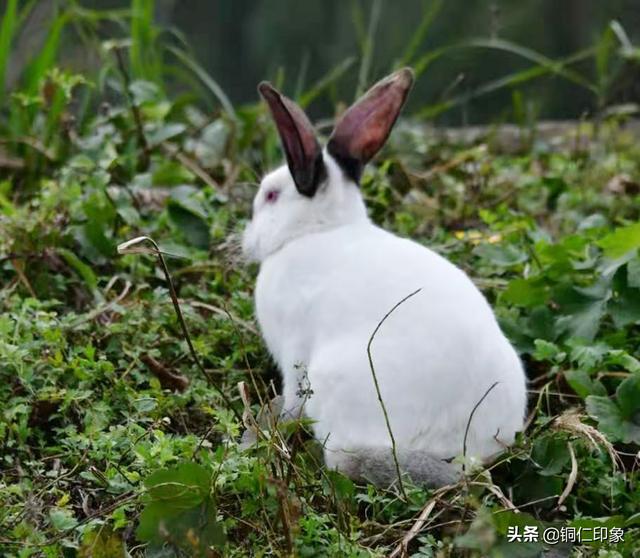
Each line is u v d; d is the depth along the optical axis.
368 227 9.90
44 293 11.03
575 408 9.62
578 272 11.05
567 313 10.65
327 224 9.85
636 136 18.50
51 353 9.71
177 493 7.66
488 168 14.49
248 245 10.27
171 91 22.39
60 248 11.41
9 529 7.80
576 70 22.84
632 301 10.45
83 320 10.23
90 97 15.31
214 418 9.33
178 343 10.31
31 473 8.63
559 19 23.91
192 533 7.39
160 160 13.84
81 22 17.80
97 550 7.51
